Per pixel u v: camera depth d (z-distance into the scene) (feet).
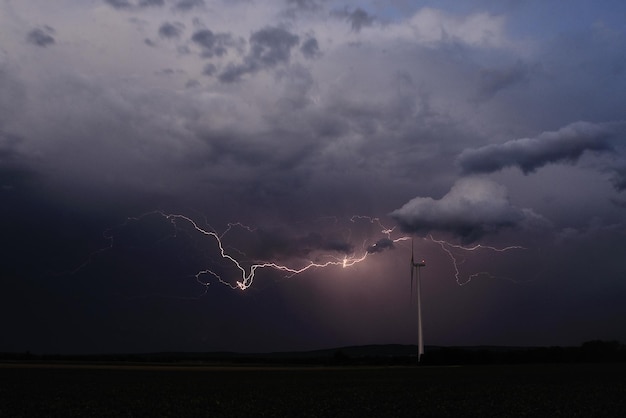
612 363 298.97
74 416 91.97
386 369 254.47
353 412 98.12
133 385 153.58
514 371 220.64
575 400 113.39
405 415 94.48
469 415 94.32
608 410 99.04
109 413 95.81
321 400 115.96
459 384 155.02
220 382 167.43
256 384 159.63
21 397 118.01
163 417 91.86
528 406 104.78
